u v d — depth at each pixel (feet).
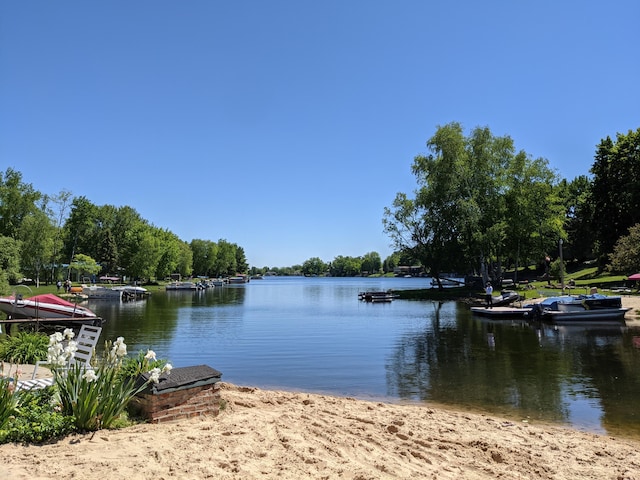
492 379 43.75
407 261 200.85
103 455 16.26
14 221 199.31
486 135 174.81
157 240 277.85
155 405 21.27
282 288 349.82
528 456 21.52
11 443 16.93
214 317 109.60
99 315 114.52
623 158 162.61
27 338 40.70
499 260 178.09
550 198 171.83
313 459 17.53
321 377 44.83
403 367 49.75
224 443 18.53
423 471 18.04
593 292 101.76
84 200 285.02
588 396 37.09
